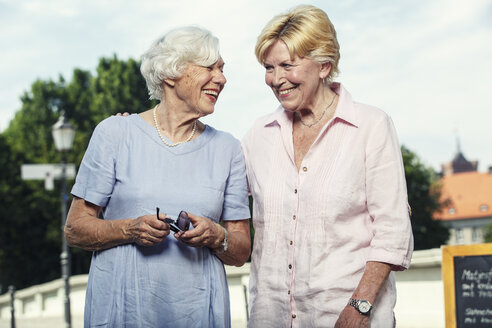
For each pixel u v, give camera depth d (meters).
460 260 5.31
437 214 52.44
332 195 3.24
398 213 3.22
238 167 3.46
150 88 3.31
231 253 3.28
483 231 118.12
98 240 3.10
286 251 3.34
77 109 53.38
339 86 3.45
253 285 3.46
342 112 3.33
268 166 3.48
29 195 44.16
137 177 3.19
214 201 3.28
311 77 3.31
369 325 3.17
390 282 3.29
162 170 3.22
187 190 3.22
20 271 44.69
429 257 7.70
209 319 3.20
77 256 45.94
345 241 3.24
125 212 3.18
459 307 5.27
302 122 3.46
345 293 3.20
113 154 3.21
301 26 3.26
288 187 3.38
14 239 44.22
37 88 54.50
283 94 3.34
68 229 3.19
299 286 3.27
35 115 53.12
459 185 123.06
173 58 3.17
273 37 3.31
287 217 3.35
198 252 3.21
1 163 43.88
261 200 3.45
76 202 3.23
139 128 3.27
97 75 53.75
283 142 3.48
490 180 122.00
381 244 3.20
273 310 3.36
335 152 3.32
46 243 44.91
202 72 3.20
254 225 3.50
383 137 3.28
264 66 3.39
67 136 13.87
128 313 3.10
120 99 50.03
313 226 3.26
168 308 3.12
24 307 20.19
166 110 3.28
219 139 3.40
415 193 50.44
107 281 3.13
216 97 3.28
